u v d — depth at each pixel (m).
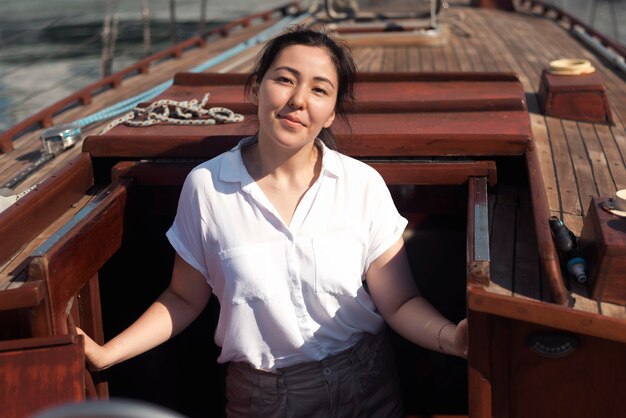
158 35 15.03
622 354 1.72
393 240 1.97
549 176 2.70
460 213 2.62
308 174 1.94
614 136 3.21
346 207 1.91
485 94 3.32
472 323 1.79
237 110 3.11
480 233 2.00
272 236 1.87
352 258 1.92
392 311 2.04
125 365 2.80
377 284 2.02
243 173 1.89
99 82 5.09
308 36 1.85
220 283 1.93
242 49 5.79
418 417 3.29
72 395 1.68
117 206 2.40
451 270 3.46
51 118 4.24
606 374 1.76
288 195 1.93
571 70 3.51
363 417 2.06
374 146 2.62
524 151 2.55
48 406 1.67
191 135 2.71
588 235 1.93
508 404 1.88
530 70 5.01
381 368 2.10
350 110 3.05
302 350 1.95
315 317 1.95
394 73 3.60
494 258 2.03
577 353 1.76
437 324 1.97
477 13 7.91
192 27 15.67
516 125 2.83
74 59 13.45
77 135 3.43
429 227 3.33
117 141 2.67
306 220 1.88
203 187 1.90
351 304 1.98
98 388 2.23
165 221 2.96
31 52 13.98
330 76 1.82
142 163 2.65
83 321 2.25
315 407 2.00
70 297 2.01
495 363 1.84
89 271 2.16
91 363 1.88
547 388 1.83
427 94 3.37
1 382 1.70
